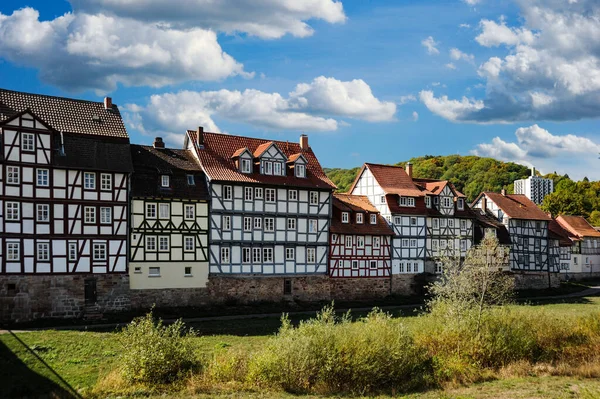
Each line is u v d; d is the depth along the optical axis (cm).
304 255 5147
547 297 6550
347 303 5222
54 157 4022
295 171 5169
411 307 5162
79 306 4028
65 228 4022
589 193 11781
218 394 2362
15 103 4125
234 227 4769
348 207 5578
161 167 4559
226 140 5131
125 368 2517
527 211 7431
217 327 3897
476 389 2541
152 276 4359
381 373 2570
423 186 6391
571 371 2819
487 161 13850
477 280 3272
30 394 2419
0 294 3794
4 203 3831
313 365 2503
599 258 8900
